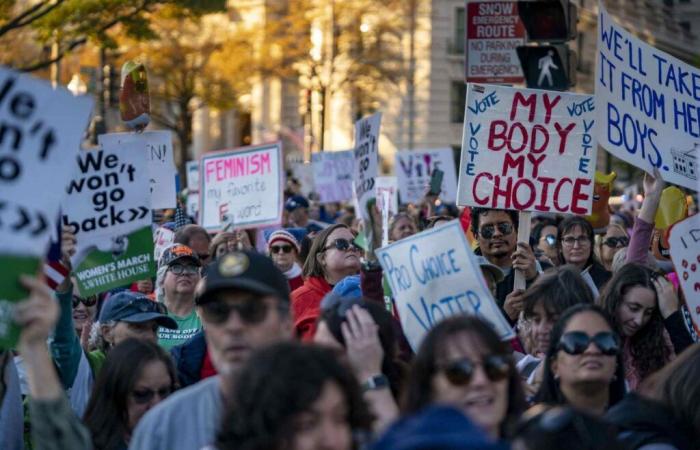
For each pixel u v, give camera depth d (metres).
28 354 8.99
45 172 9.57
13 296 9.09
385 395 10.61
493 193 18.17
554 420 8.52
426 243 12.95
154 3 44.44
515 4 26.98
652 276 14.52
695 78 18.53
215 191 27.52
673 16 50.44
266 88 129.38
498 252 18.89
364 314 10.87
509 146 18.20
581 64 104.19
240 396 7.96
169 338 18.36
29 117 9.57
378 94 117.56
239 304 9.67
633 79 18.08
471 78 27.23
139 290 23.03
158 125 118.88
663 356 14.19
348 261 18.64
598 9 17.66
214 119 139.62
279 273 9.95
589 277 19.62
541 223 26.53
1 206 9.41
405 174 44.34
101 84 60.31
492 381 9.80
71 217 15.42
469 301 12.73
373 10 101.19
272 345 8.12
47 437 8.98
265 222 26.75
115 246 15.58
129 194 15.61
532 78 23.94
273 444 7.83
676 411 10.58
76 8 43.31
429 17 114.25
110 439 12.41
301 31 99.19
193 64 93.06
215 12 46.38
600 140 17.83
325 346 8.23
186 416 9.84
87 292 15.47
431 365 9.88
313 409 7.86
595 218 25.05
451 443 6.10
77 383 13.98
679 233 15.23
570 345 11.35
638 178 85.94
